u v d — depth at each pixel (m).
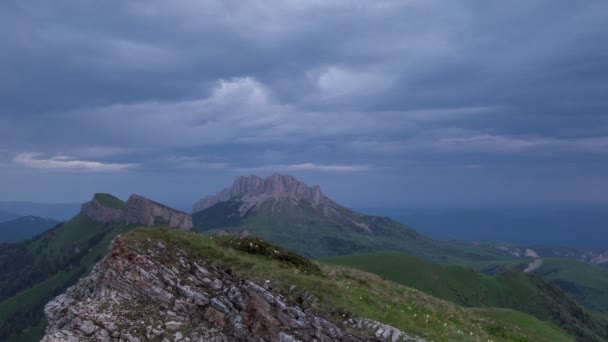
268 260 39.47
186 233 42.00
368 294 36.78
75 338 28.47
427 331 32.00
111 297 32.03
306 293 32.91
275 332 31.39
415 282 182.62
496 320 48.12
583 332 199.12
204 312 32.78
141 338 29.47
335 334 29.94
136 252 34.97
